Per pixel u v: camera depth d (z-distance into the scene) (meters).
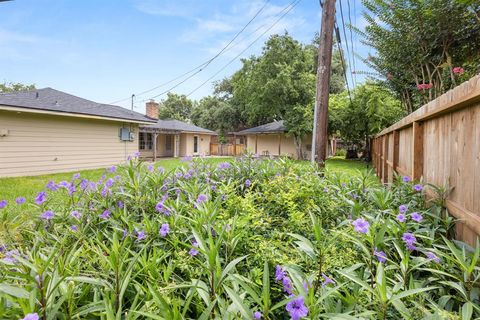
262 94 17.38
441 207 2.01
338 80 21.16
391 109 9.51
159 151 20.23
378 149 7.60
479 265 1.33
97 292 1.12
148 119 13.47
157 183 2.62
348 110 13.87
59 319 0.99
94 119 10.96
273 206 2.21
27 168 8.80
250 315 0.90
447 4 3.84
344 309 1.02
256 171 3.37
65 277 1.00
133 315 0.94
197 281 1.12
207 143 24.36
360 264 1.19
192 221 1.67
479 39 4.11
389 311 1.00
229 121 28.08
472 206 1.65
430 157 2.47
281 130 18.83
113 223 1.94
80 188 2.53
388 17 4.56
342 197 2.30
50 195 2.73
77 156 10.42
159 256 1.43
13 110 7.96
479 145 1.58
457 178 1.87
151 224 1.74
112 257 1.10
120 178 2.67
